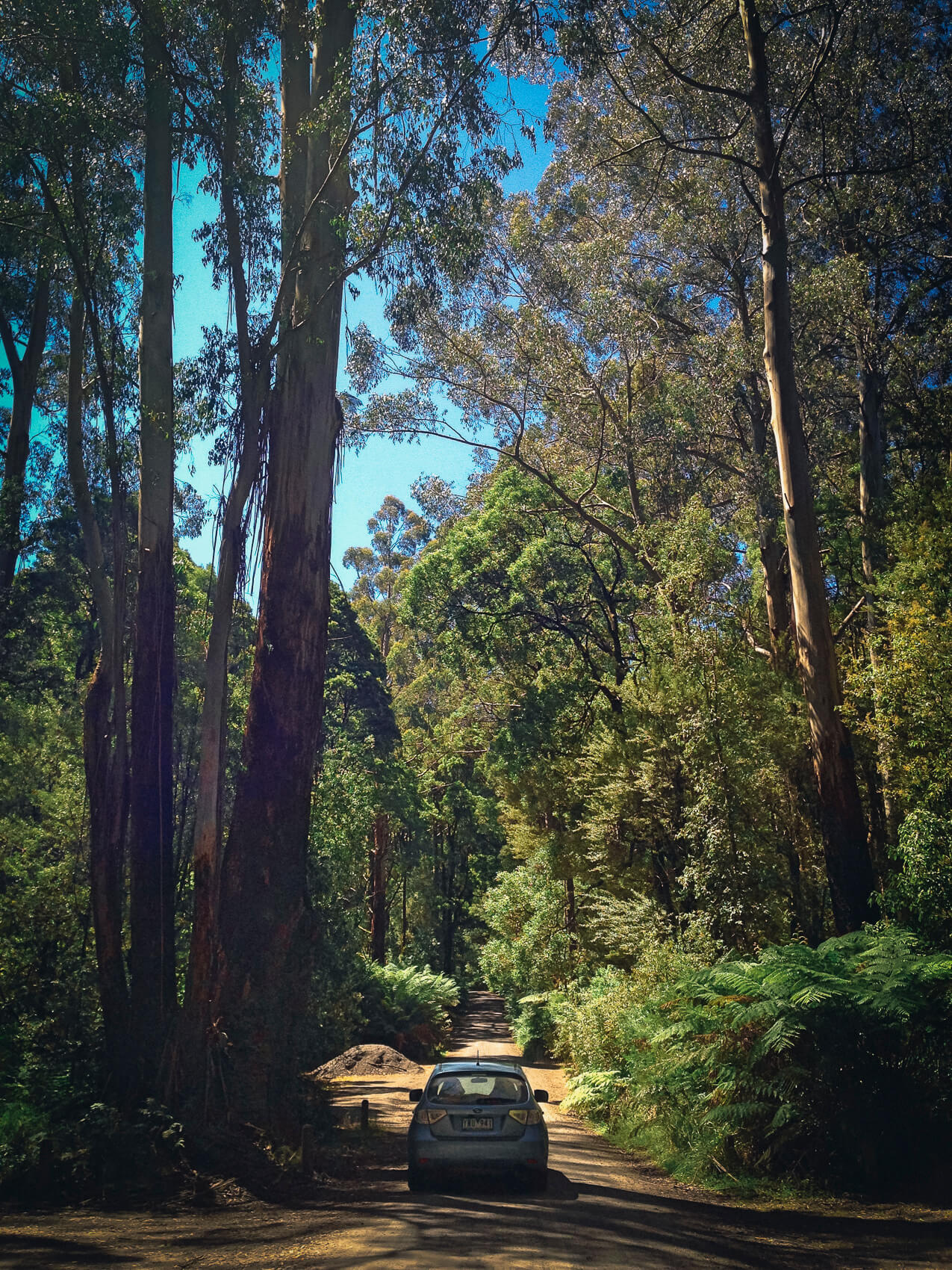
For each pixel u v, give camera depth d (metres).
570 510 32.34
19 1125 10.60
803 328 25.69
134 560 19.78
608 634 32.91
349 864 24.19
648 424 29.30
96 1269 6.20
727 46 22.31
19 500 19.34
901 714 14.84
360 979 22.14
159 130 13.66
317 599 14.93
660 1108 13.82
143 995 11.80
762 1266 6.54
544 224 29.05
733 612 24.92
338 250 13.61
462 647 32.72
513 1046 40.91
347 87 12.98
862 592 25.48
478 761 43.88
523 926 36.44
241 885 13.78
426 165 13.05
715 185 26.55
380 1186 10.43
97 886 12.25
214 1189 9.89
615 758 22.02
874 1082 10.45
